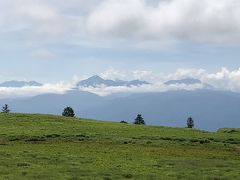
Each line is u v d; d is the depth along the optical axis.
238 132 98.12
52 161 47.34
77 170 42.06
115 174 40.84
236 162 51.22
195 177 40.44
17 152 53.69
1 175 38.00
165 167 46.06
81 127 90.06
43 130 82.25
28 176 38.06
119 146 65.06
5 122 92.69
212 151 63.34
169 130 93.88
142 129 92.31
